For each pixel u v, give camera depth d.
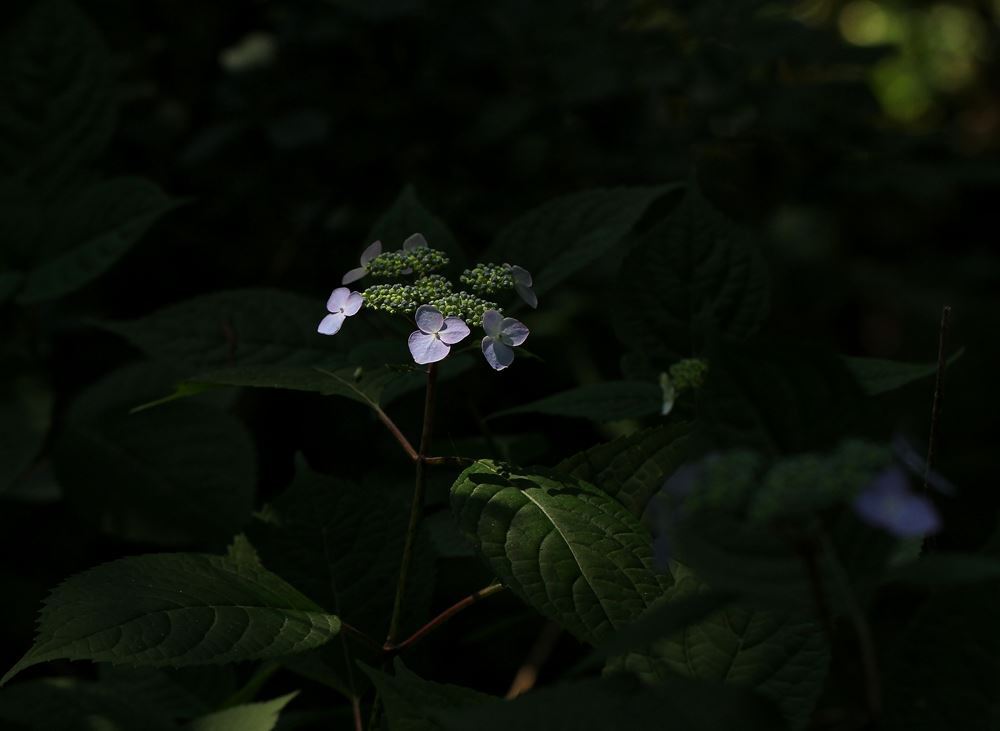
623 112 1.85
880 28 5.48
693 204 1.20
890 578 0.89
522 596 1.01
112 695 1.17
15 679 1.44
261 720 1.12
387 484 1.30
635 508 1.08
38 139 1.51
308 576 1.16
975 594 0.94
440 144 1.84
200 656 1.01
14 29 1.52
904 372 1.13
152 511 1.39
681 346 1.18
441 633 1.35
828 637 0.90
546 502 1.04
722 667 0.99
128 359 1.83
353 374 1.11
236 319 1.25
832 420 0.93
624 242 1.66
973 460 1.44
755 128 1.84
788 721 0.98
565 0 1.88
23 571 1.54
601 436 1.48
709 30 1.81
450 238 1.25
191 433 1.41
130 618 1.02
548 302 1.68
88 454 1.41
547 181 1.83
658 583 1.02
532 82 1.87
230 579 1.06
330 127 1.86
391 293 1.08
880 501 0.89
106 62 1.53
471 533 1.03
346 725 1.27
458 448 1.30
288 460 1.64
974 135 4.47
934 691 0.94
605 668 1.00
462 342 1.26
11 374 1.43
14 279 1.39
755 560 0.91
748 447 0.93
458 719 0.91
